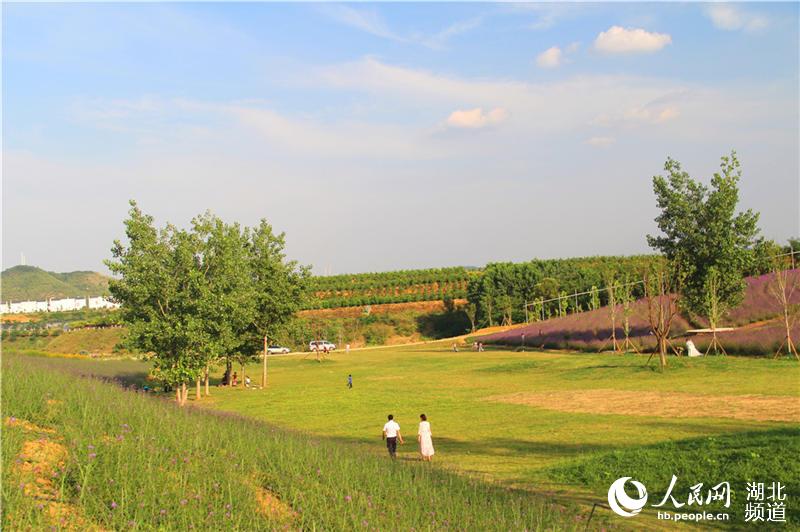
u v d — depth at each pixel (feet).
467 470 62.39
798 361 148.66
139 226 122.52
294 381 197.98
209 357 127.44
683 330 204.03
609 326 240.32
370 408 127.54
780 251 229.45
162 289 122.83
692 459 58.90
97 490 31.45
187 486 34.22
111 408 49.03
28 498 27.73
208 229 132.26
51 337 343.87
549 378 164.76
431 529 33.96
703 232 186.60
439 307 472.85
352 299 482.69
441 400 135.33
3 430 36.09
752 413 91.61
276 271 179.52
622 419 95.45
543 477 60.23
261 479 40.09
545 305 404.98
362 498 37.29
